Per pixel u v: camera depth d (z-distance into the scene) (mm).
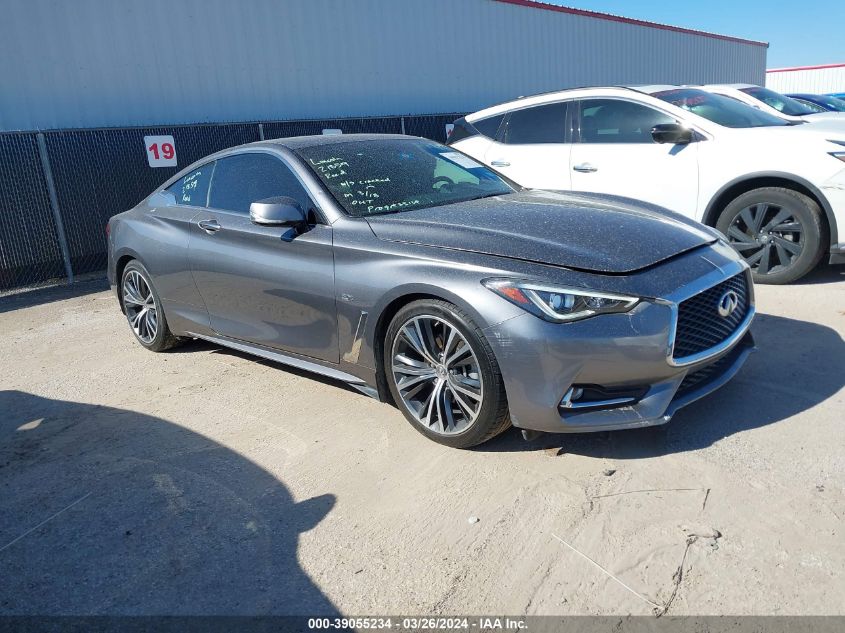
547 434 3430
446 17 14742
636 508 2770
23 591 2578
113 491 3248
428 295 3266
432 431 3387
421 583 2461
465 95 15438
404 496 3008
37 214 8219
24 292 8109
